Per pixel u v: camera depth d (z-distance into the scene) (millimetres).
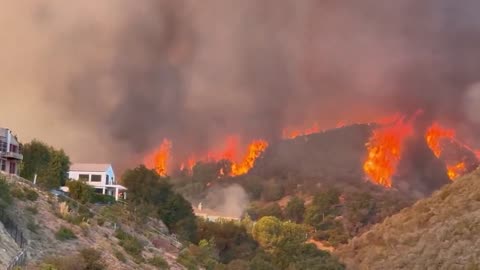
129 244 68250
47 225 60062
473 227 108625
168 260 75000
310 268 110688
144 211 95375
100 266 55500
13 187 65000
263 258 110875
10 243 49781
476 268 97125
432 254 107625
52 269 47719
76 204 76375
